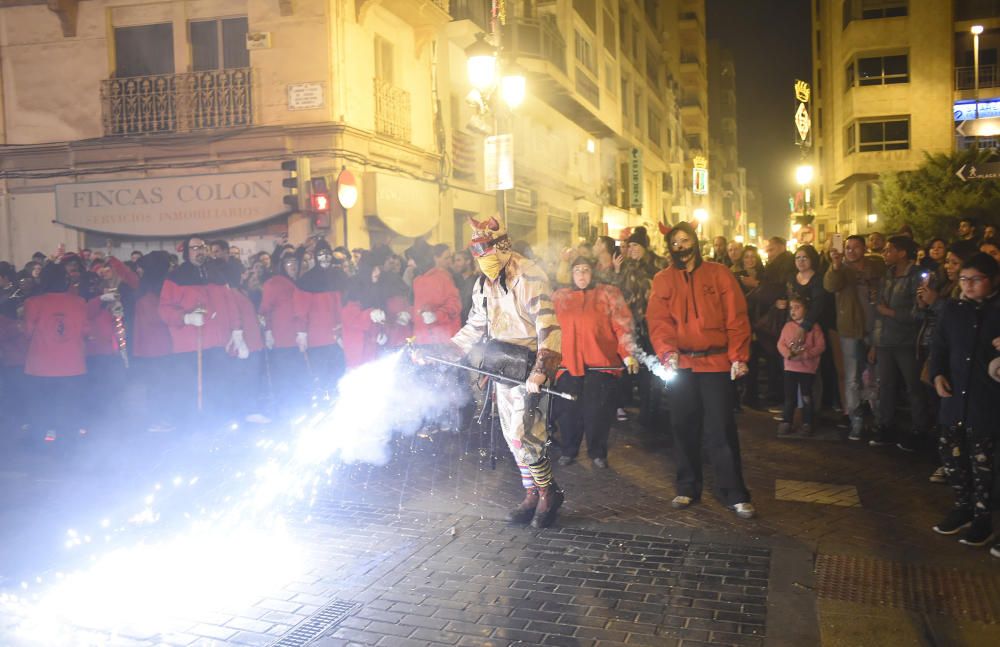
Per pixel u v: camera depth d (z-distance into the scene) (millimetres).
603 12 33125
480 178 21734
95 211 15961
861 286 8430
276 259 11070
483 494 6531
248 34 15320
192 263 9328
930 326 7383
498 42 10867
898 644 3975
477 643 4020
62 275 8586
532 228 26625
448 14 18562
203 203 15547
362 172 15906
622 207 39688
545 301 5527
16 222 16469
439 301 8758
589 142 34188
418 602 4496
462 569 4969
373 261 10039
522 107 25391
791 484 6801
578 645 3986
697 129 64500
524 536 5555
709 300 6094
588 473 7254
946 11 36750
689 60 63406
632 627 4168
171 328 9164
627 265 9820
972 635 4059
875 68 37812
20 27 16266
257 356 9734
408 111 17609
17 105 16359
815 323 8602
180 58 15867
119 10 15977
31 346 8508
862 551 5211
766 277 10578
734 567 4953
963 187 28266
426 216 18266
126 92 15852
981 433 5191
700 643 3998
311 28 15133
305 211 14969
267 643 4047
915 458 7617
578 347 7328
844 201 44312
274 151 15312
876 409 8188
